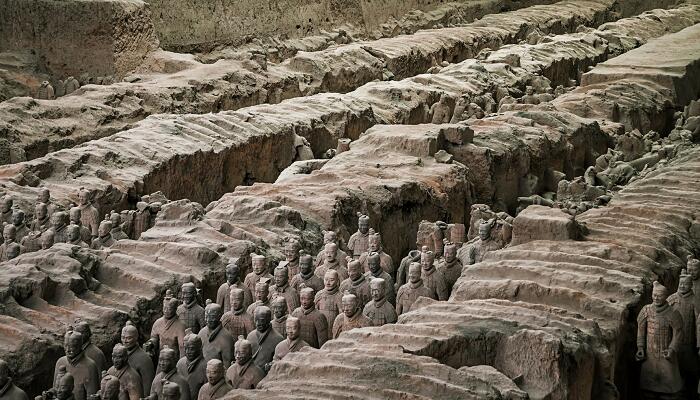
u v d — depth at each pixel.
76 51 29.14
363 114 27.84
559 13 47.31
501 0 50.47
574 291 13.47
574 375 11.62
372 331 12.00
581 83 32.12
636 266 14.57
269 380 11.09
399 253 20.33
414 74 36.97
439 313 12.63
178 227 17.75
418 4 46.31
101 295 15.34
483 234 16.89
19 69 28.27
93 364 13.23
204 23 34.94
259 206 18.56
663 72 31.12
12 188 19.06
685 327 13.81
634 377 13.73
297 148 25.44
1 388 12.55
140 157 21.42
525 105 27.92
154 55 30.31
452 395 10.45
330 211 18.94
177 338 14.32
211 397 11.89
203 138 23.27
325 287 15.16
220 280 16.36
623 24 43.84
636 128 28.56
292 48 37.31
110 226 17.42
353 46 35.44
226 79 29.09
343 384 10.66
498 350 11.77
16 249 16.78
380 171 21.41
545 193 24.16
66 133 23.66
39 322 14.32
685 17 46.56
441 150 22.72
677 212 17.03
